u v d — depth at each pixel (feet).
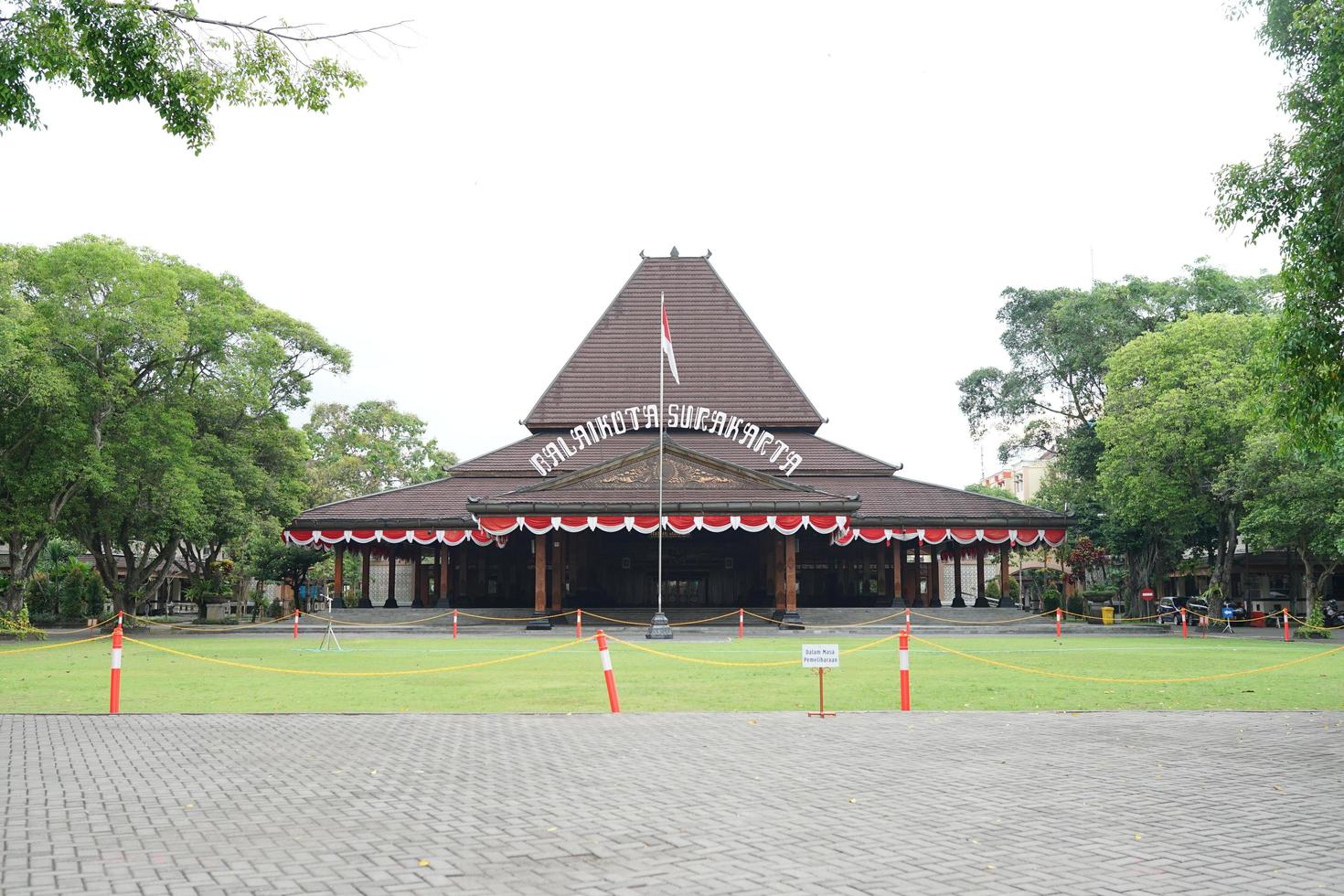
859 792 37.22
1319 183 58.95
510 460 234.79
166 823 32.65
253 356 173.99
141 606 236.63
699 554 242.37
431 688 77.05
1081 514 233.14
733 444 237.86
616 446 237.04
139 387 171.12
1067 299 242.78
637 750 46.62
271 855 28.63
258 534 211.61
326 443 317.22
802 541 242.58
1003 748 47.01
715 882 25.94
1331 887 25.68
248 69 50.96
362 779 39.93
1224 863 27.84
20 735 52.11
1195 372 175.52
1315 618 164.66
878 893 25.07
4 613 160.35
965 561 332.39
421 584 235.81
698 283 260.01
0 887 25.55
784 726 54.24
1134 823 32.45
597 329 255.70
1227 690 74.79
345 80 52.54
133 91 49.42
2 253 156.97
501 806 34.91
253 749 47.39
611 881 25.98
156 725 55.72
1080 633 176.14
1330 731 52.42
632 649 127.34
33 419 154.40
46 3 46.96
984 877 26.48
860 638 156.76
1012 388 260.62
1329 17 56.95
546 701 67.72
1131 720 56.95
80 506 170.30
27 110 48.26
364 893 25.03
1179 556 230.89
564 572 235.61
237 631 178.40
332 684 80.18
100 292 160.04
